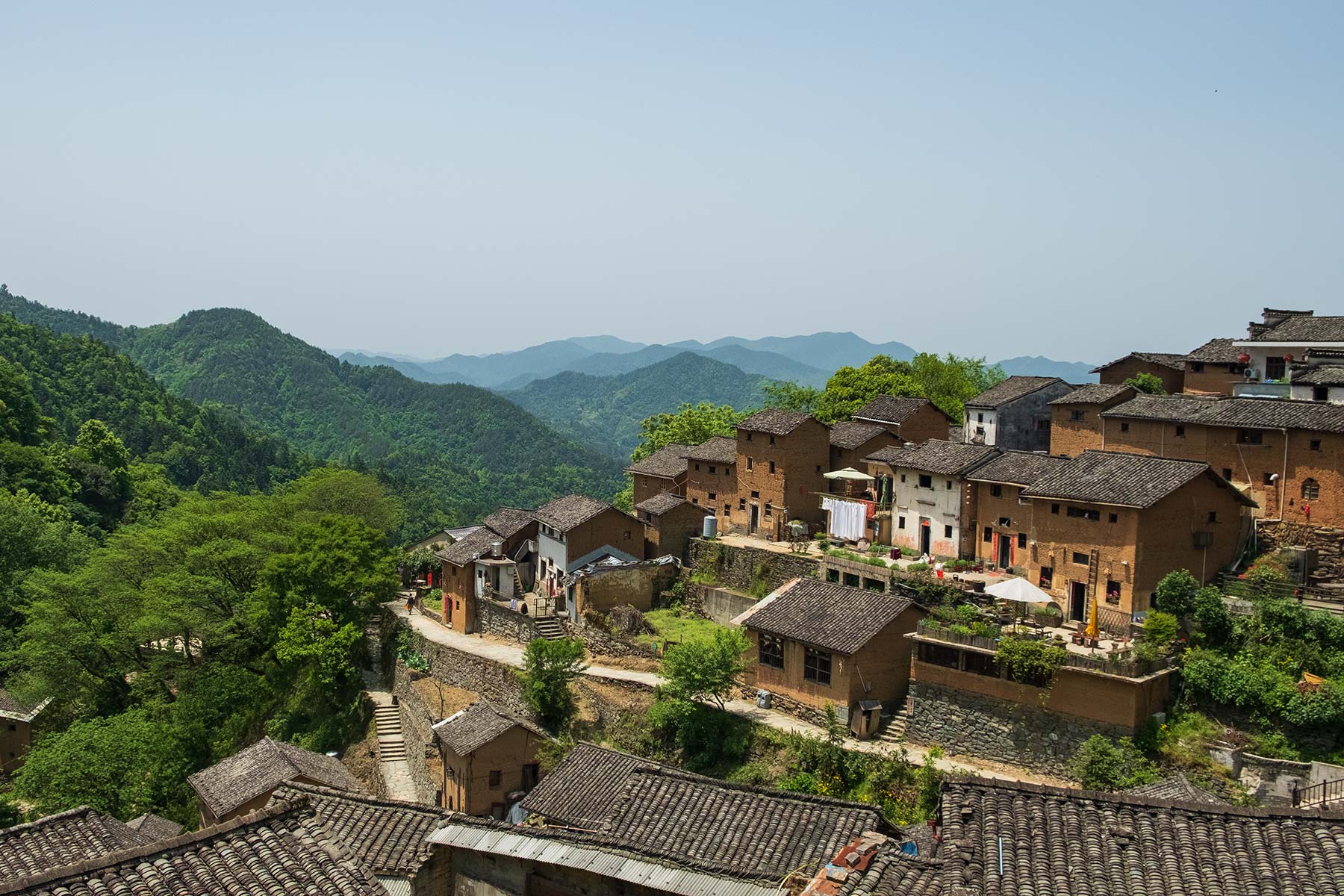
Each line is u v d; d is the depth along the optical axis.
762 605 47.44
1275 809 17.00
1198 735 35.56
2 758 64.88
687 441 96.44
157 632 63.72
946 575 50.41
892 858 17.78
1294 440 46.41
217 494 101.38
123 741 50.72
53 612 65.62
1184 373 64.94
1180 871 16.09
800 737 41.47
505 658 56.62
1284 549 43.91
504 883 24.70
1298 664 36.97
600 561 63.03
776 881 21.94
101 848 21.91
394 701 60.44
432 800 47.28
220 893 16.95
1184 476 42.25
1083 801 17.97
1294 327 60.44
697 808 26.97
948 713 40.69
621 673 51.72
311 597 65.50
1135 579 41.59
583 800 32.03
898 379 87.25
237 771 41.97
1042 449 68.94
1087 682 37.00
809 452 64.94
